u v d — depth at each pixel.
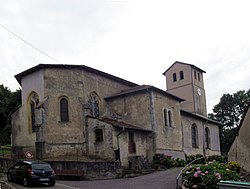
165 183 19.14
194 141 41.53
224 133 63.03
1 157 29.66
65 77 30.81
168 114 34.97
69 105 30.48
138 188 18.03
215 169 15.98
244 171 17.25
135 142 29.89
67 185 20.36
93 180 23.03
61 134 29.55
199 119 43.41
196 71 51.25
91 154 29.09
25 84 32.06
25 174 19.70
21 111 31.86
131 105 33.38
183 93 49.72
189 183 15.76
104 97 34.28
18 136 31.50
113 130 28.05
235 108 64.12
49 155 28.42
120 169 24.03
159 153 31.22
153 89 32.72
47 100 29.44
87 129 29.88
